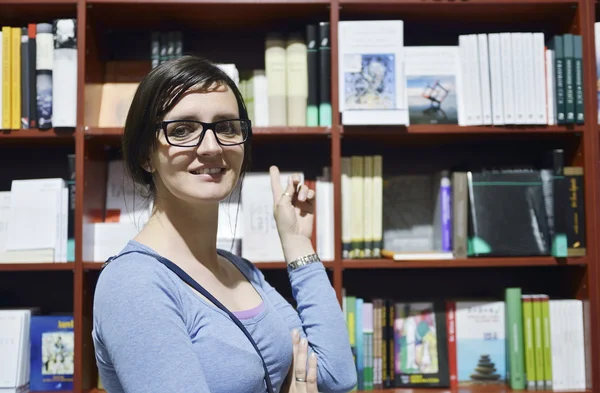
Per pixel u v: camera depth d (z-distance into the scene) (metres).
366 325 1.96
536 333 1.95
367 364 1.95
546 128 1.93
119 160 2.07
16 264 1.84
